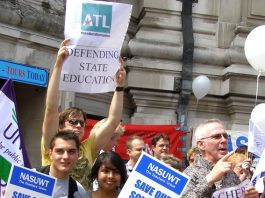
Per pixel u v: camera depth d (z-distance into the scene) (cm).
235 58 1336
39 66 1068
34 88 1100
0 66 987
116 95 545
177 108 1312
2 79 1018
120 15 538
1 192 488
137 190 418
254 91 1312
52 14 1090
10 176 403
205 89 1170
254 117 686
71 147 436
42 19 1062
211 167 452
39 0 1073
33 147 1088
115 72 539
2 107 507
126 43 1338
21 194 405
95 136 539
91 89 535
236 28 1377
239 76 1314
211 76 1349
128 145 681
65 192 437
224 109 1348
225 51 1367
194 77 1338
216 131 457
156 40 1339
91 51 533
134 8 1402
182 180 417
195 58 1347
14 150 508
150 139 1027
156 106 1308
